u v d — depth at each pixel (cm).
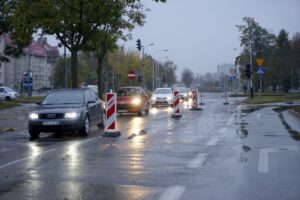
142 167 955
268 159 1041
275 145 1281
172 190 749
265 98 5234
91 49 3469
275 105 3819
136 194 725
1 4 3631
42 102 1697
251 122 2077
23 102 4975
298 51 8462
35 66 14275
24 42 3086
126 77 8119
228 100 5138
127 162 1020
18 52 4088
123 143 1364
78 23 2973
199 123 2048
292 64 8638
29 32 2962
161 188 764
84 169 940
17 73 12888
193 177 848
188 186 777
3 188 775
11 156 1129
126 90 2908
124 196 713
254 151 1167
